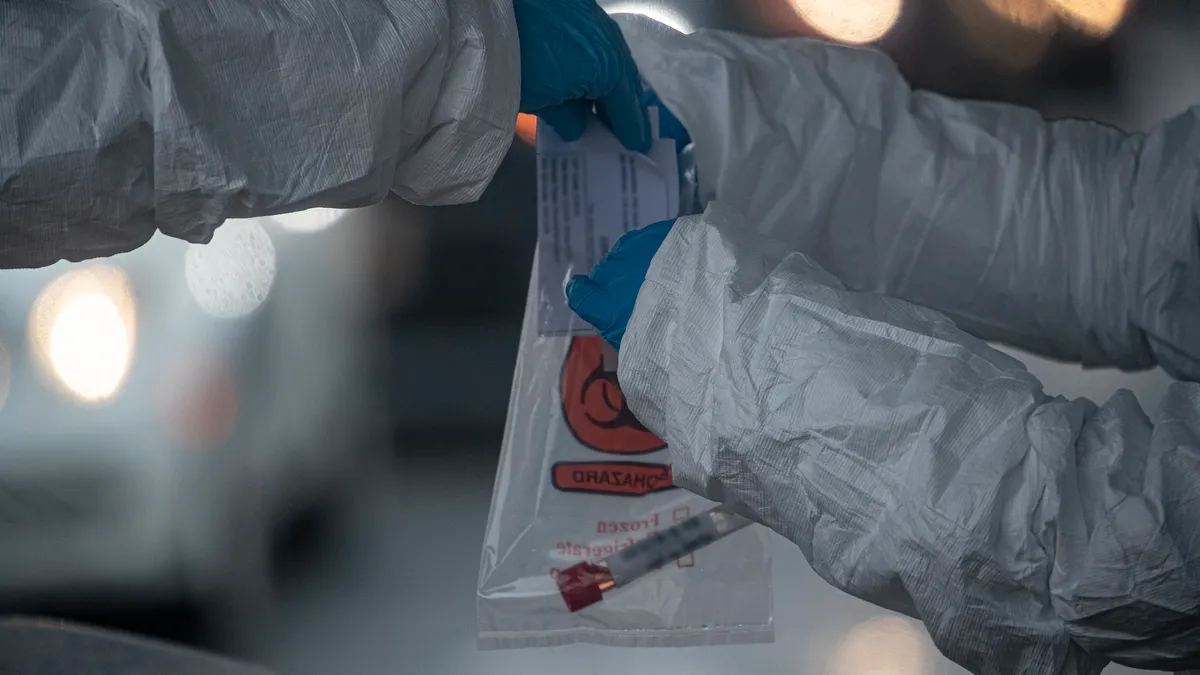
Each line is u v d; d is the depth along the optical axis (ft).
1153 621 3.32
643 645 4.00
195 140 3.37
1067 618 3.34
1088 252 3.92
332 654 4.64
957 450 3.35
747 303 3.45
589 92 3.75
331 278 4.92
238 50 3.38
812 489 3.41
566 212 3.95
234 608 4.71
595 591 3.97
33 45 3.32
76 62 3.33
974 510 3.33
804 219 3.99
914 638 4.58
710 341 3.47
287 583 4.73
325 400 4.86
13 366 4.82
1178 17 5.09
